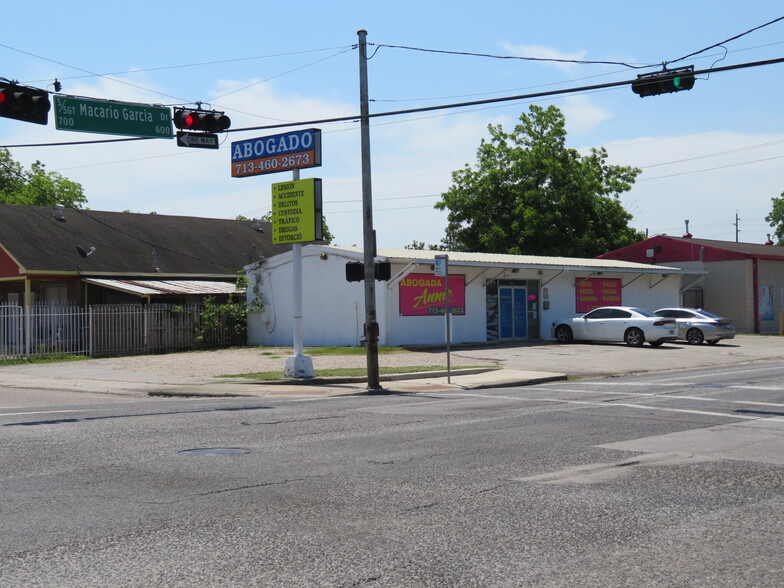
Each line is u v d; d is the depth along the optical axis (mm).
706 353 29047
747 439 10625
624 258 47594
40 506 7168
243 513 6867
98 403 16891
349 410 14531
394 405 15375
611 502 7211
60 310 30109
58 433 11695
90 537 6156
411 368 22844
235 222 46562
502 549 5812
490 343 32531
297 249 21078
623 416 13031
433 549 5816
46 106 16125
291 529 6359
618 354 28203
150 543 5988
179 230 42438
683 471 8555
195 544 5957
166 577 5227
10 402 17281
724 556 5648
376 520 6621
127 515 6824
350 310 30781
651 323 31062
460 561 5539
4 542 6035
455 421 12680
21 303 35781
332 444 10477
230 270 39906
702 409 13844
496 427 11930
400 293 30141
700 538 6086
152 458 9531
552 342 33438
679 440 10562
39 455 9797
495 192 56031
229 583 5109
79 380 22250
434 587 5031
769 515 6758
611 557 5625
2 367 26672
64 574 5293
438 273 20438
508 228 55094
